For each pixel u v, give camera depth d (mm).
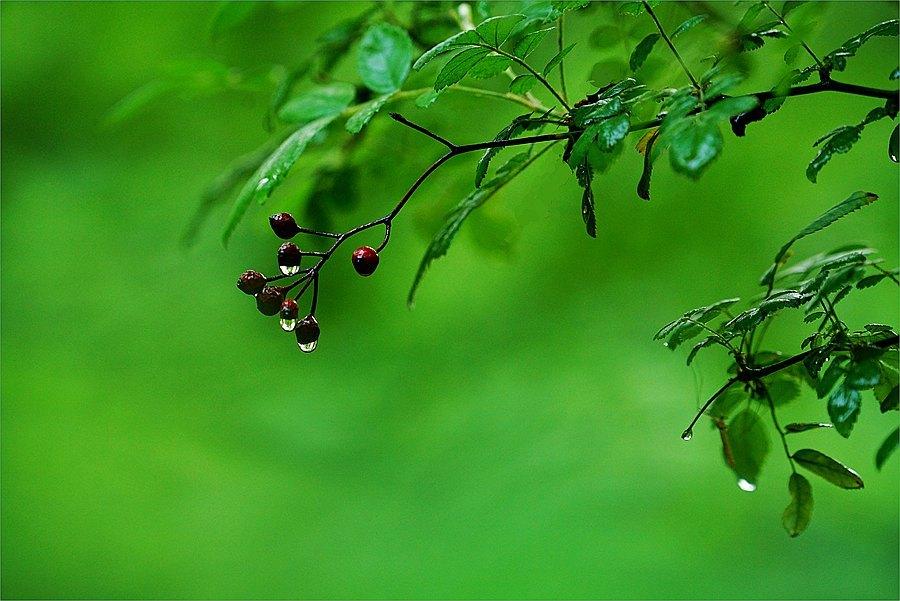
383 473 2928
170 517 2920
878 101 2369
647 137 1231
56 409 3295
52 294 3617
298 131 1263
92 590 2719
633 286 2680
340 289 3205
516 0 1296
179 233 3490
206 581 2695
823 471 1231
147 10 3547
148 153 3715
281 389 3332
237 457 3080
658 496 2670
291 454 3057
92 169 3746
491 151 1203
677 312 2672
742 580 2496
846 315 2588
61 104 3854
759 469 1275
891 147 1182
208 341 3537
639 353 2805
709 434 2781
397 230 3045
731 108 1135
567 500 2658
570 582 2383
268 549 2766
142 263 3541
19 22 3703
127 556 2824
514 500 2705
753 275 2545
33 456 3104
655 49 1301
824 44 2047
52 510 2969
